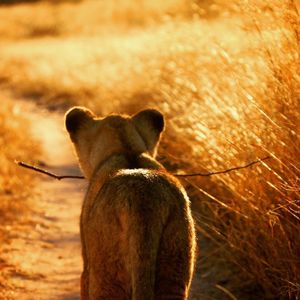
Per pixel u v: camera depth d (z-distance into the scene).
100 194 7.34
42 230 13.66
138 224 6.82
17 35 60.47
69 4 72.12
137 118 9.10
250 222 9.92
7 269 11.59
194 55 14.38
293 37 9.73
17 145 20.53
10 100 31.89
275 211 9.52
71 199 15.83
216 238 11.34
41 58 43.84
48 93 32.81
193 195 12.65
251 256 9.88
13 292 10.72
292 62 9.70
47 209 15.05
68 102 29.83
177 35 15.88
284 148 9.40
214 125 11.01
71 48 45.00
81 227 7.88
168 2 49.53
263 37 10.12
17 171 17.53
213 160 10.85
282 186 9.18
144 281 6.68
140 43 26.34
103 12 60.78
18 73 39.69
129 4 58.19
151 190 7.05
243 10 10.23
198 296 10.26
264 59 10.26
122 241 6.93
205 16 15.12
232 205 10.37
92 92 28.39
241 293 10.20
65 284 11.05
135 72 22.70
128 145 8.47
